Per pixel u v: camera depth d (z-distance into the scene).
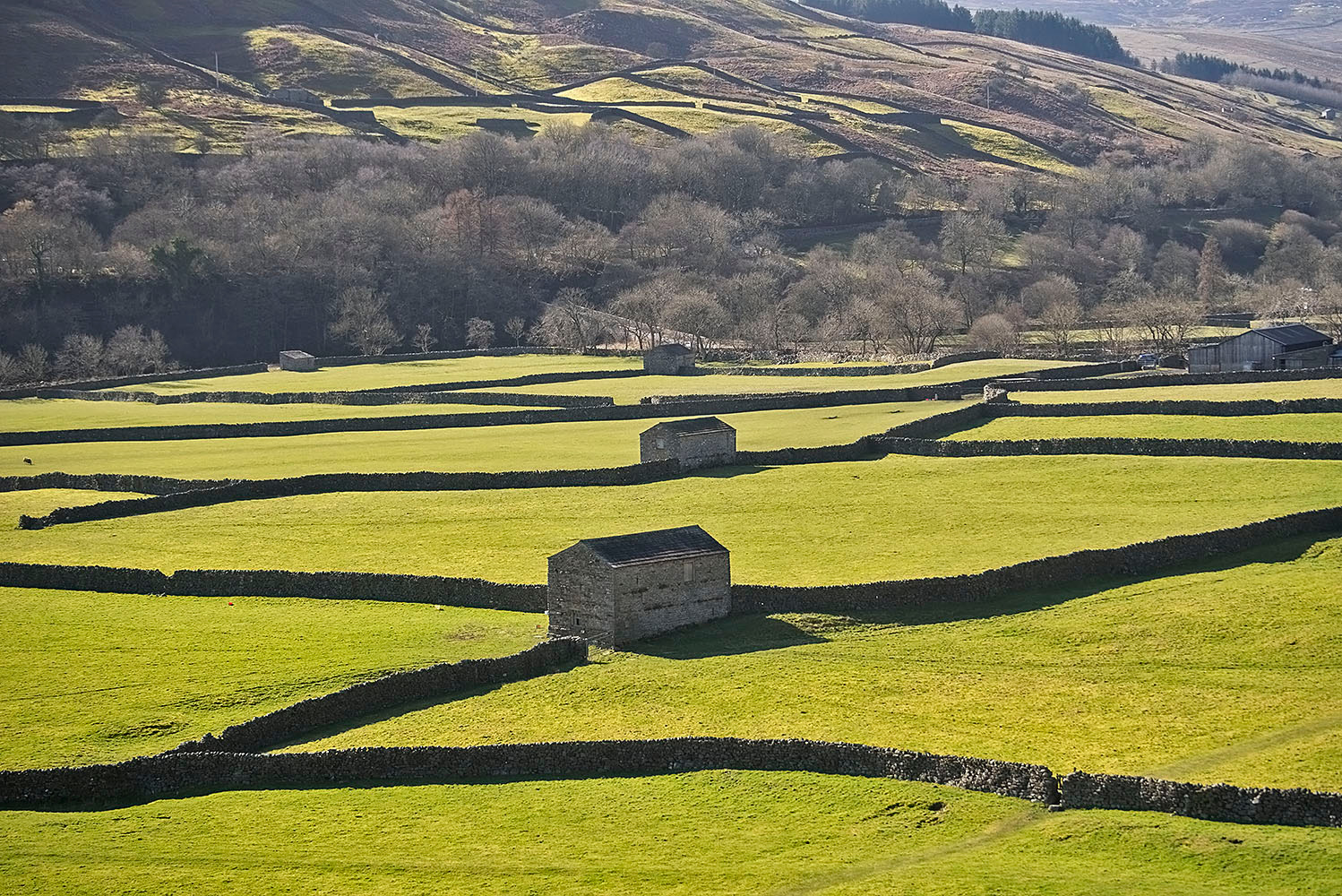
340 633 132.50
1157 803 86.25
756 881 82.69
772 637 125.38
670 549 128.38
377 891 84.88
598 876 84.81
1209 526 144.38
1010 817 87.81
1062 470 171.50
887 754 95.38
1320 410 182.62
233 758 103.06
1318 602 123.44
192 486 190.75
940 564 138.50
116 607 143.75
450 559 151.25
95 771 101.94
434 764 101.94
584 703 112.38
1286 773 90.62
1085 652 117.94
